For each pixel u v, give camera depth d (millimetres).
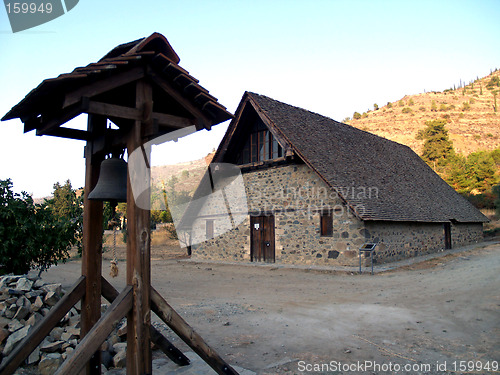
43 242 8859
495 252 17031
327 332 6059
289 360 4852
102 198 3494
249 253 17094
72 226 9469
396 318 6707
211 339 5832
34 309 5195
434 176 25156
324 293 9484
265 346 5438
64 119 3098
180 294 10008
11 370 3264
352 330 6129
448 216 19094
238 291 10328
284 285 11055
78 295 3674
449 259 15227
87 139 3777
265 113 15961
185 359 4465
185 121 3510
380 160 20172
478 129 94188
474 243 22922
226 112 3637
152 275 14156
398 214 14898
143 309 3191
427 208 17984
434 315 6777
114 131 3580
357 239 13586
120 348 4914
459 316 6602
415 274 11758
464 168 48781
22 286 5445
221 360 3730
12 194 8742
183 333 3520
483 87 142500
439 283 9781
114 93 3602
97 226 3799
